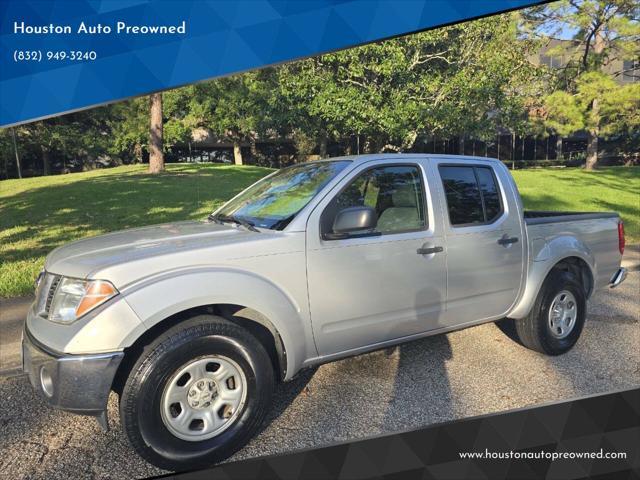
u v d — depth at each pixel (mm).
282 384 4004
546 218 4719
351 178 3562
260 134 29969
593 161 26969
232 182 16875
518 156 40969
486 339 4945
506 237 4203
